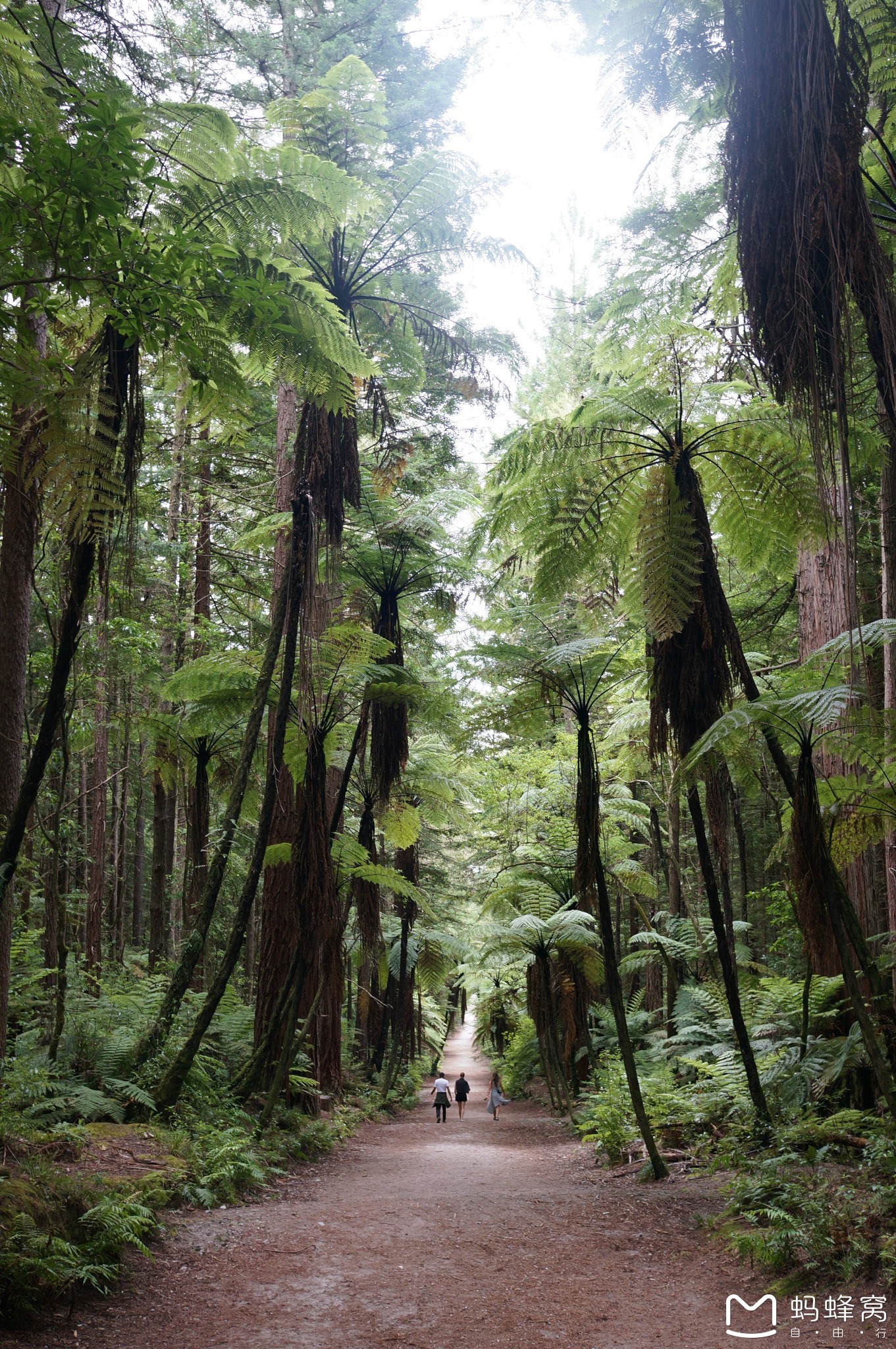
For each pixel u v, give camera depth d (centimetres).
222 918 1753
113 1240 425
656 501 602
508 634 1058
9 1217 396
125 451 471
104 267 373
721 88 533
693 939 1321
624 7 438
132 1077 709
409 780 1419
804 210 323
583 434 643
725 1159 642
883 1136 571
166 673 1312
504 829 1669
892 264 370
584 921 1333
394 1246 511
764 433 599
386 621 1085
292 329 480
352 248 938
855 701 613
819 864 531
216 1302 411
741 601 1231
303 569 807
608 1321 399
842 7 342
